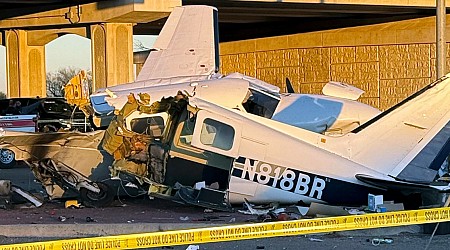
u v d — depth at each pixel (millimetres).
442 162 51594
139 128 52562
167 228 45625
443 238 43094
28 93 166875
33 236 45094
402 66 170375
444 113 51531
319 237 43531
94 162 55500
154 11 134125
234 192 50688
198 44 85375
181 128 51750
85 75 60375
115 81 144250
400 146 51406
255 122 50688
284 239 42875
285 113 57938
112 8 139375
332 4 149750
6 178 84875
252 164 50312
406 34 169375
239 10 161250
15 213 52094
